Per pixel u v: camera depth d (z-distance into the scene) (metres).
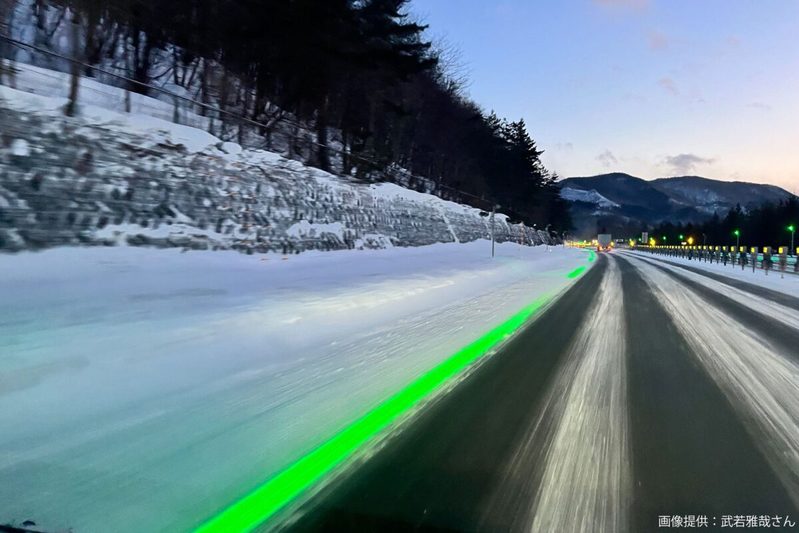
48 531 3.07
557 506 3.63
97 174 10.88
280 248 16.16
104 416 4.73
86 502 3.41
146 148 12.67
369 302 11.40
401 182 36.94
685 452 4.55
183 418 4.87
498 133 64.38
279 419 5.02
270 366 6.79
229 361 6.67
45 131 10.20
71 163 10.40
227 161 15.38
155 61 23.75
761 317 12.90
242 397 5.56
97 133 11.48
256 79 23.88
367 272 16.30
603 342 9.43
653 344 9.30
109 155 11.42
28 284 7.96
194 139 14.98
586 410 5.65
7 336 5.94
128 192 11.48
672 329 10.91
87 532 3.09
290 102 24.50
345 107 29.41
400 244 25.72
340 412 5.29
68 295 7.96
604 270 32.12
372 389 6.10
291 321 8.73
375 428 4.96
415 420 5.25
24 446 4.06
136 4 18.73
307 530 3.27
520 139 67.50
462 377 6.89
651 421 5.33
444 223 33.44
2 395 4.67
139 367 5.82
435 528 3.34
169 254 11.66
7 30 14.12
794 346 9.29
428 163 44.91
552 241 93.62
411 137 39.84
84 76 15.94
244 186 15.53
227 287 10.62
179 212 12.73
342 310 10.22
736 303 15.77
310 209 18.70
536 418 5.38
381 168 32.12
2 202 8.80
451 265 23.06
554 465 4.27
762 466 4.29
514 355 8.28
